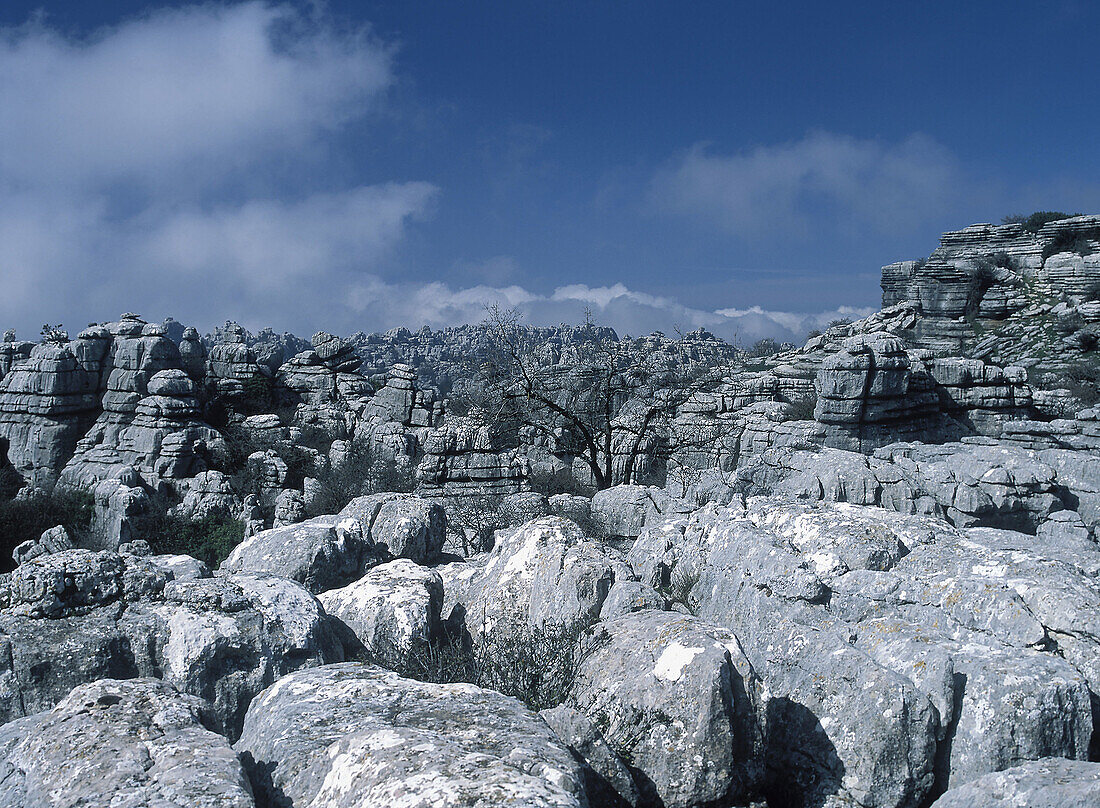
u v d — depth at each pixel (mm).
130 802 4562
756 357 68375
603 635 7266
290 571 10102
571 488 34812
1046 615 7367
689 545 10023
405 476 35906
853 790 6215
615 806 5656
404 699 5961
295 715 5801
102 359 51125
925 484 18078
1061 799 5090
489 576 9625
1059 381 59562
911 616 7715
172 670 7074
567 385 35312
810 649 7125
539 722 5574
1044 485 17969
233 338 67625
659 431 36000
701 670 6180
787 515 9766
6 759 5453
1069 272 79625
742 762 6133
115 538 31172
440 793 4258
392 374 57125
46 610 7277
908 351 43500
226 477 38688
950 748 6250
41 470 48688
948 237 95500
